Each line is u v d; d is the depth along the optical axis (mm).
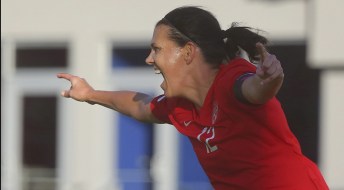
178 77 12156
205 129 12164
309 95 32906
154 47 12203
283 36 32969
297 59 33031
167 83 12242
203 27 12016
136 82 35500
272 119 11664
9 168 36375
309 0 32594
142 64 35406
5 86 36969
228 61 12148
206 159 12383
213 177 12547
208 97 11977
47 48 36156
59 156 36156
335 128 32438
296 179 11977
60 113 36312
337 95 32312
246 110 11531
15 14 35781
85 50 35281
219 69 12023
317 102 32969
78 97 14680
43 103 36531
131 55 35406
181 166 35625
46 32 35625
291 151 11977
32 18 35656
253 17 33094
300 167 12016
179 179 35625
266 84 10875
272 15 33031
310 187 12055
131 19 34719
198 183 35438
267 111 11602
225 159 12109
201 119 12156
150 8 34469
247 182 12109
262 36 12250
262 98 11148
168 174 35750
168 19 12133
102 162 35938
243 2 33094
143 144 35969
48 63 36312
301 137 33094
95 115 35812
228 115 11719
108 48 35281
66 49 36000
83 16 35250
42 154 36344
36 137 36531
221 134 11922
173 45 12094
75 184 35812
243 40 12125
